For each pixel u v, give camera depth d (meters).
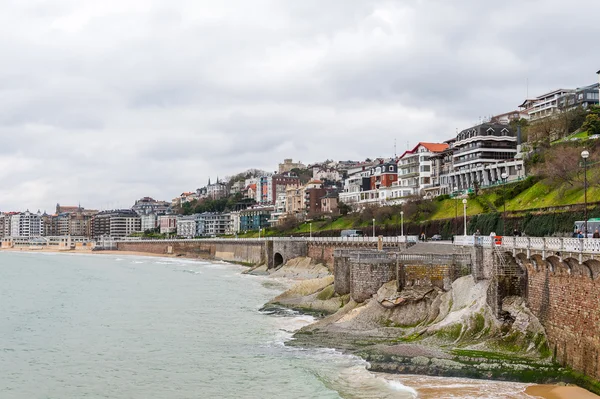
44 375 54.09
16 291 122.88
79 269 195.25
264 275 149.88
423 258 69.75
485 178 161.38
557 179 106.38
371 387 46.84
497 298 55.81
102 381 52.06
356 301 73.75
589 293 43.56
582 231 68.31
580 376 44.28
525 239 53.41
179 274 166.75
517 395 42.78
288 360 56.44
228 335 69.75
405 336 60.81
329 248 134.62
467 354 51.88
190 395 47.56
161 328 75.62
